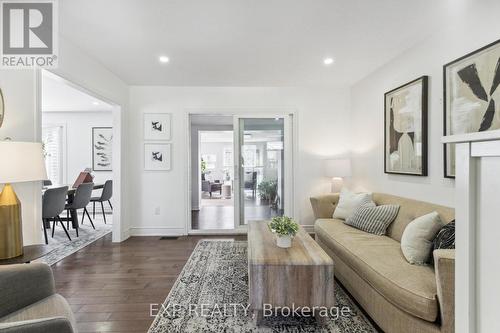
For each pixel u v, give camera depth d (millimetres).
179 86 4328
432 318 1427
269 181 4570
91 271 2875
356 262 2100
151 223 4359
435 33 2521
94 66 3232
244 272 2799
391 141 3189
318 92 4414
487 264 581
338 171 3980
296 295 1873
